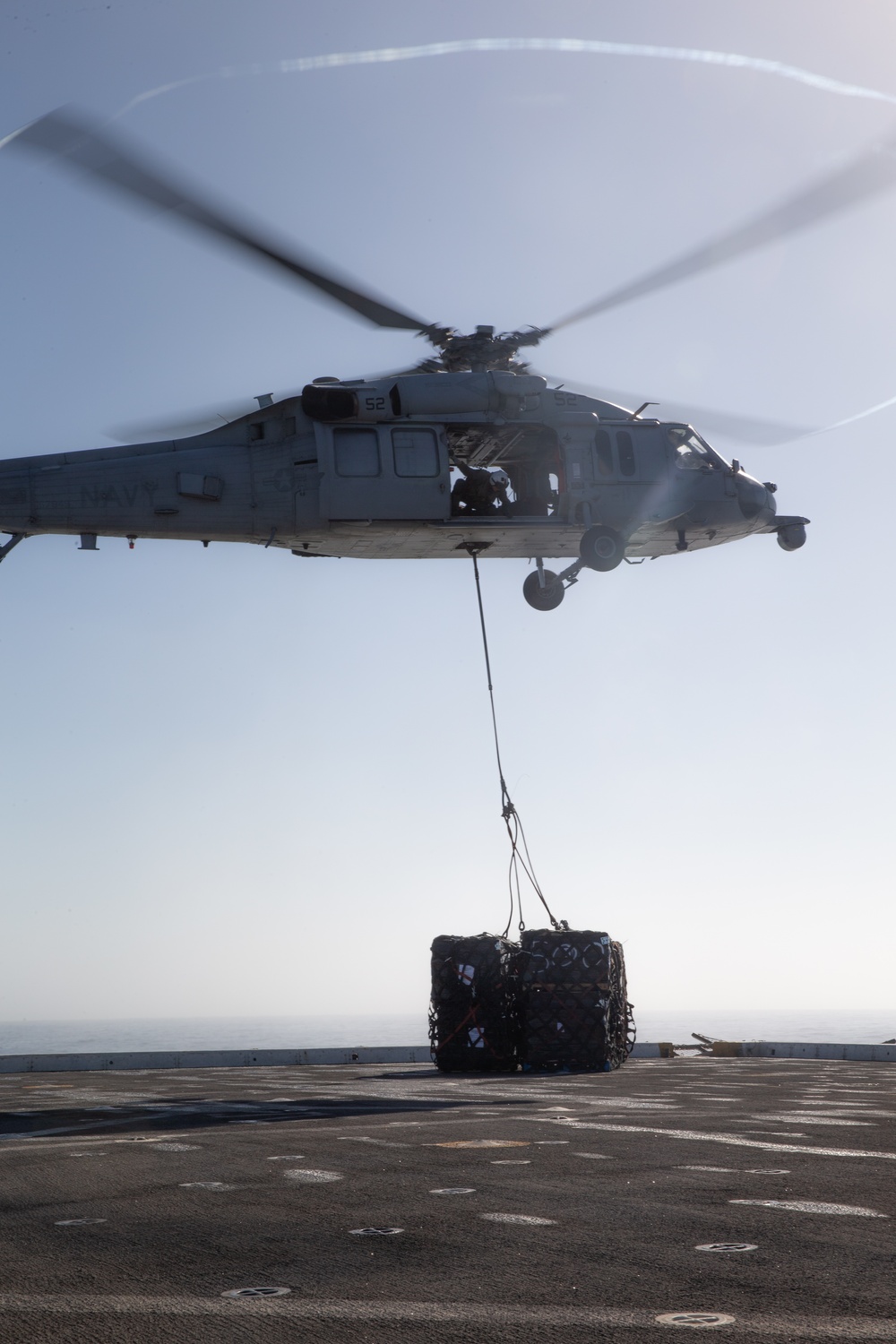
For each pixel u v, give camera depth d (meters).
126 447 17.61
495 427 18.11
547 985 17.25
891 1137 8.40
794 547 20.69
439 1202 6.04
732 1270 4.50
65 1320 4.04
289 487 17.62
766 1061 20.53
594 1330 3.77
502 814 18.52
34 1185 6.83
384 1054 21.58
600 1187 6.39
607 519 18.69
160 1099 12.62
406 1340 3.72
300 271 14.98
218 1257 4.95
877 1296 4.09
